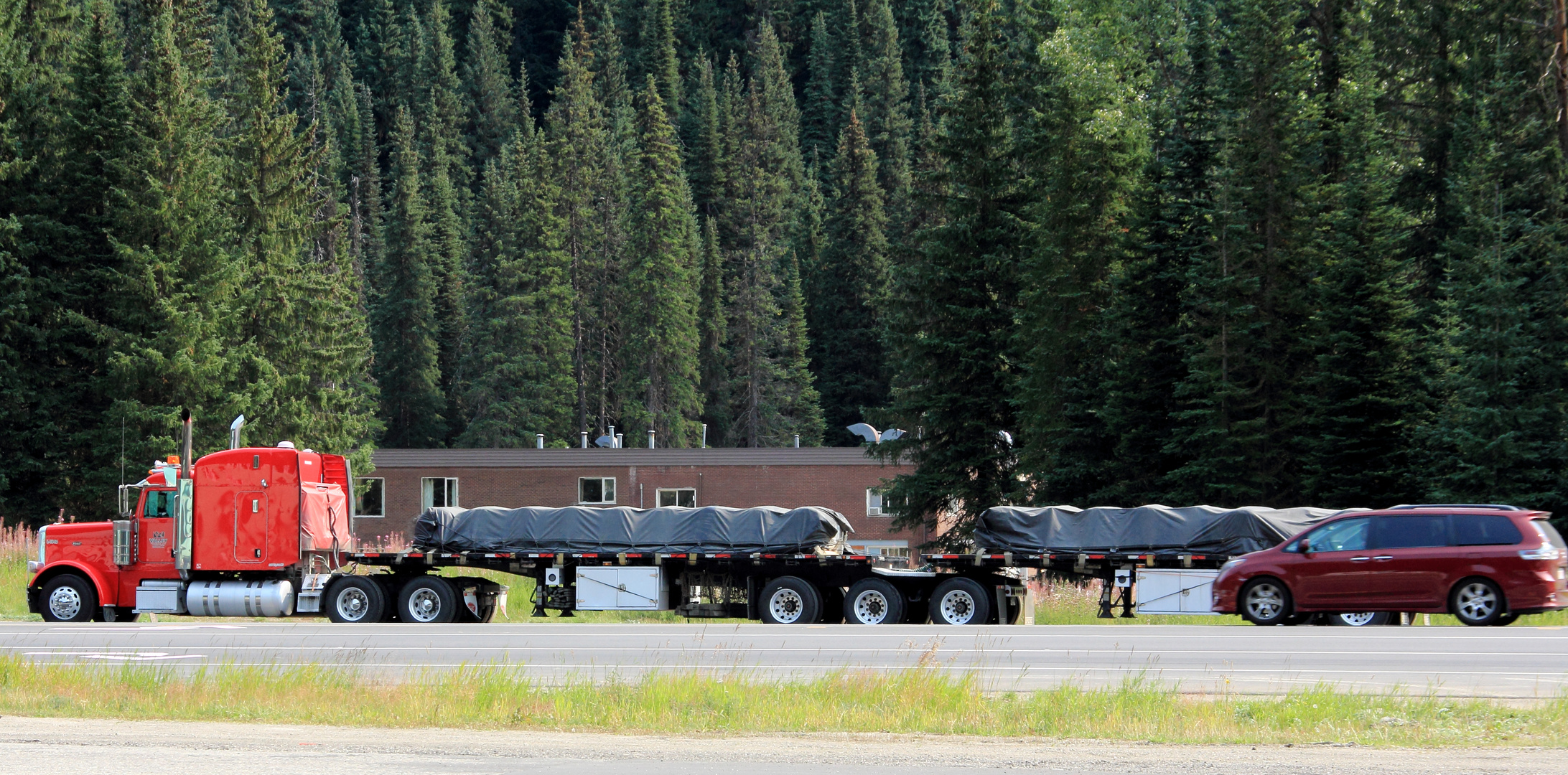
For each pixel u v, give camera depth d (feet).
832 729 162.50
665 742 153.58
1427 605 274.77
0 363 579.89
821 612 318.45
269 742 152.46
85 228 621.72
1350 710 167.73
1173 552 306.96
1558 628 270.46
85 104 618.85
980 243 524.11
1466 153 469.57
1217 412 449.89
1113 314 487.61
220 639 273.95
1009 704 175.63
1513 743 151.12
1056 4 646.33
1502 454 397.19
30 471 594.24
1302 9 558.15
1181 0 647.15
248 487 318.86
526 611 377.91
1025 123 595.88
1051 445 501.56
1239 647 242.58
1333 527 285.84
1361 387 437.99
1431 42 527.81
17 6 645.92
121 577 322.14
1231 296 456.45
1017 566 312.71
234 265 635.25
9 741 152.25
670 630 290.15
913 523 534.78
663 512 323.57
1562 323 405.59
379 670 216.54
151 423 600.39
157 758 141.69
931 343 512.22
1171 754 145.59
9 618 334.24
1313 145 475.31
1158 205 490.08
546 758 144.05
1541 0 499.10
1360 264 439.22
